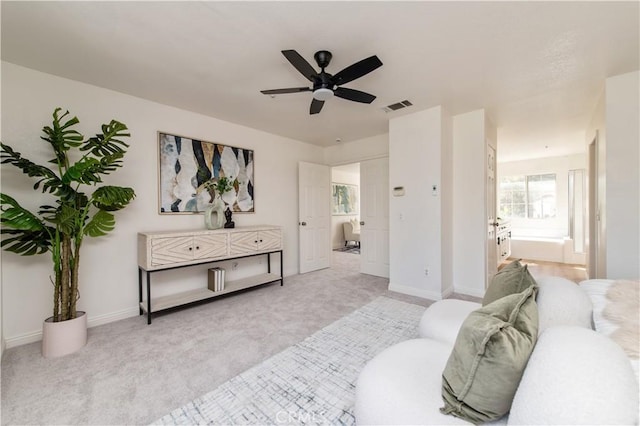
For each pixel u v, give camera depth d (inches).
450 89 111.0
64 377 71.7
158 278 122.3
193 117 134.6
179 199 128.7
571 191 225.6
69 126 90.8
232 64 91.0
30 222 78.4
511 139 188.9
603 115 108.4
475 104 127.0
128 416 58.3
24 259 91.3
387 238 176.6
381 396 40.4
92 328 101.6
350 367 75.5
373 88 109.9
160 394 65.1
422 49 83.0
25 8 64.4
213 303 127.1
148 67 92.5
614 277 99.7
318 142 195.9
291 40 78.2
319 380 70.1
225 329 99.7
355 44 80.2
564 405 25.0
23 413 59.2
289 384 68.6
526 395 28.3
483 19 69.8
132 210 114.8
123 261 112.0
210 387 67.6
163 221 123.6
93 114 105.1
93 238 105.0
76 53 84.0
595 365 26.5
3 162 76.7
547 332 34.1
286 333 96.3
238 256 134.6
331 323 104.3
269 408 60.4
